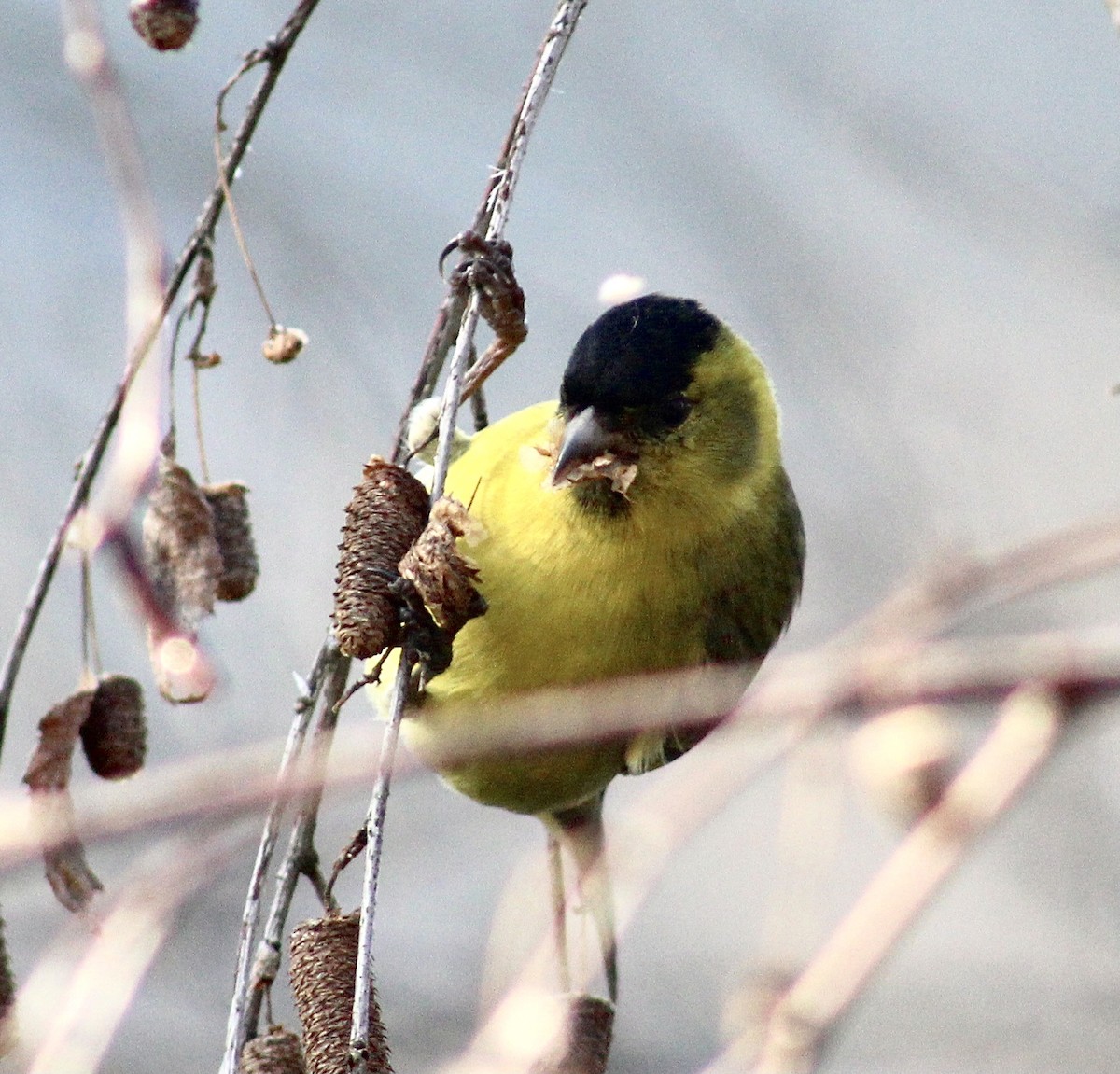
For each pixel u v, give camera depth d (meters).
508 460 9.25
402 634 6.40
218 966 12.45
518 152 7.18
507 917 6.01
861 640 5.40
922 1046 12.09
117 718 7.08
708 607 9.49
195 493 7.21
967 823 4.82
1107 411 15.38
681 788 5.45
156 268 7.60
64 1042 4.93
